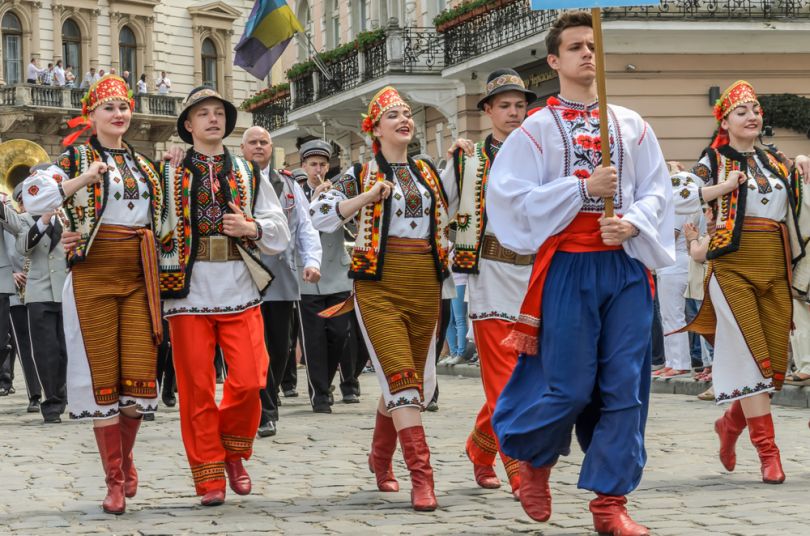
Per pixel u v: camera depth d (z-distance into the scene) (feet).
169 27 163.43
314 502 21.52
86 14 155.94
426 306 21.58
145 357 21.40
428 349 21.86
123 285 21.39
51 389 36.24
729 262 23.49
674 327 41.57
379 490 22.57
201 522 19.86
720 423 23.82
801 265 24.12
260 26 73.31
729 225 23.49
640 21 65.77
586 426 17.87
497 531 18.42
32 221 36.94
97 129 21.85
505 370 21.77
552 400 16.97
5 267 39.04
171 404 39.45
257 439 30.45
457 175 22.25
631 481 16.96
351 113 99.14
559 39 17.76
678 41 67.51
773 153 24.76
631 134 17.60
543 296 17.22
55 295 36.35
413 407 20.80
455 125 84.07
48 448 30.07
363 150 102.06
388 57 85.15
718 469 24.14
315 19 110.93
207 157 22.24
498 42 75.51
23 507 21.81
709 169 23.95
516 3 73.51
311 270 28.66
